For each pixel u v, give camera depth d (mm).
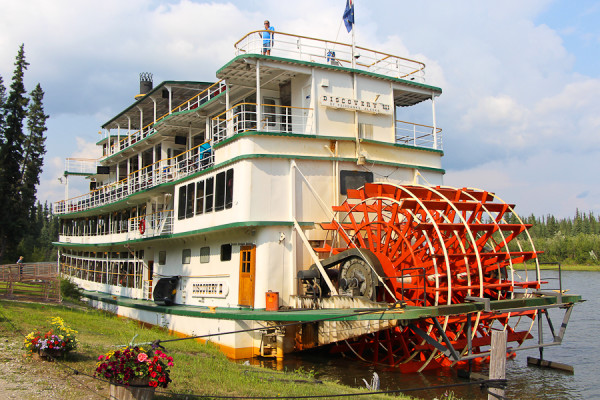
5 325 15312
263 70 20234
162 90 28016
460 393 14688
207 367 13242
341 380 15641
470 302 16078
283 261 18984
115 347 14117
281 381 12531
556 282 53781
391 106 22516
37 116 66438
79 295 33406
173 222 24438
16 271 26719
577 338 23594
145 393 9164
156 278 26406
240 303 19297
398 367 17172
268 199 19109
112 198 34062
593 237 93000
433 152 23656
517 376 17266
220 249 21062
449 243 18562
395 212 18109
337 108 20953
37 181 65688
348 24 22094
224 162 20016
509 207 19203
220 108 23969
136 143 30281
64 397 9672
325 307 16984
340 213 20625
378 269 16359
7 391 9781
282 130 22266
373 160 21359
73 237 40719
